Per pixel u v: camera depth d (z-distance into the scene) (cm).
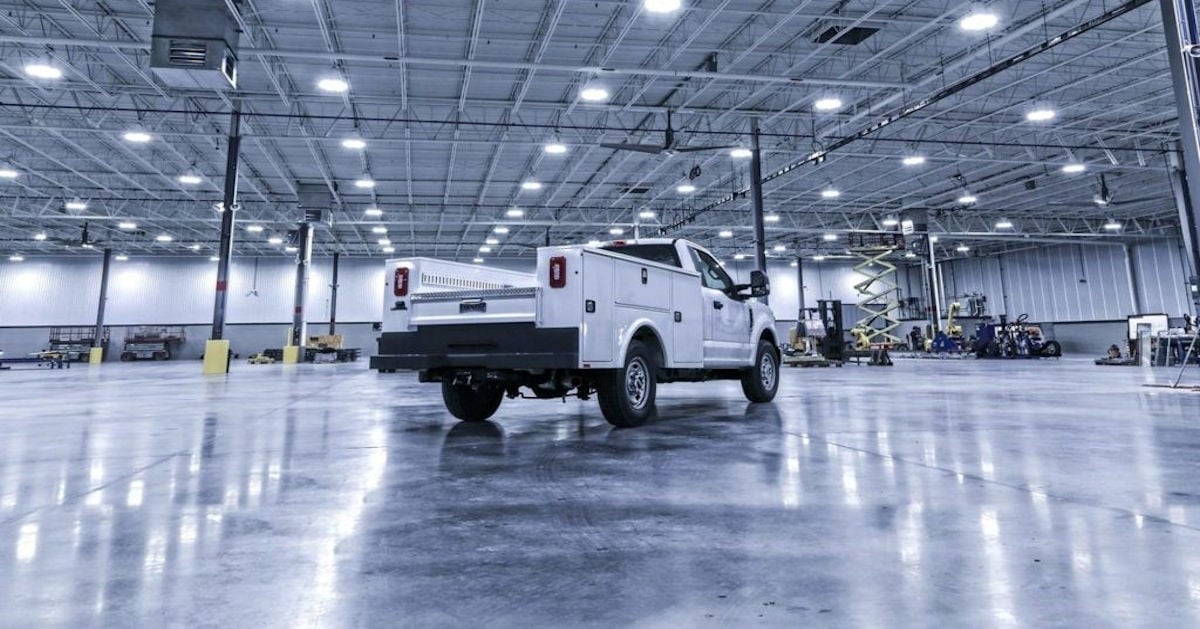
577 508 248
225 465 348
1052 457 342
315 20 1184
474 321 453
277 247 3416
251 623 144
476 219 2767
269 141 1816
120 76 1436
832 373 1420
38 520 236
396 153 1947
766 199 2584
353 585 168
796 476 301
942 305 3594
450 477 311
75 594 162
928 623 139
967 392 813
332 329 3650
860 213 2870
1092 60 1409
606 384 463
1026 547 192
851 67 1430
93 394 951
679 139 1859
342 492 280
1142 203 2656
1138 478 288
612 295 457
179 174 2106
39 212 2533
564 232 3192
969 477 294
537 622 144
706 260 643
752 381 664
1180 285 2905
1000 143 1770
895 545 196
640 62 1405
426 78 1451
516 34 1261
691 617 145
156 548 201
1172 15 736
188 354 3541
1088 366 1652
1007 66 1204
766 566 179
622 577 172
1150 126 1817
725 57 1398
